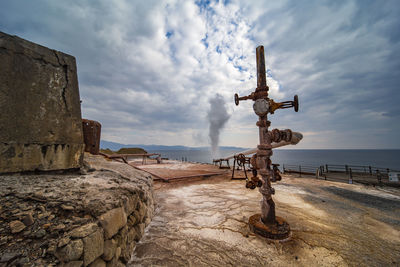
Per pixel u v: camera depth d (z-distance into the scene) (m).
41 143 2.63
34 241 1.37
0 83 2.24
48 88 2.76
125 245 2.15
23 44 2.50
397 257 2.29
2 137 2.24
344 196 5.22
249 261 2.19
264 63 3.13
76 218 1.68
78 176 2.88
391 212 3.91
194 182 7.27
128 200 2.35
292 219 3.44
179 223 3.26
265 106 2.91
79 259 1.39
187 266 2.09
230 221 3.34
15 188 1.96
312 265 2.13
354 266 2.12
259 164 3.00
